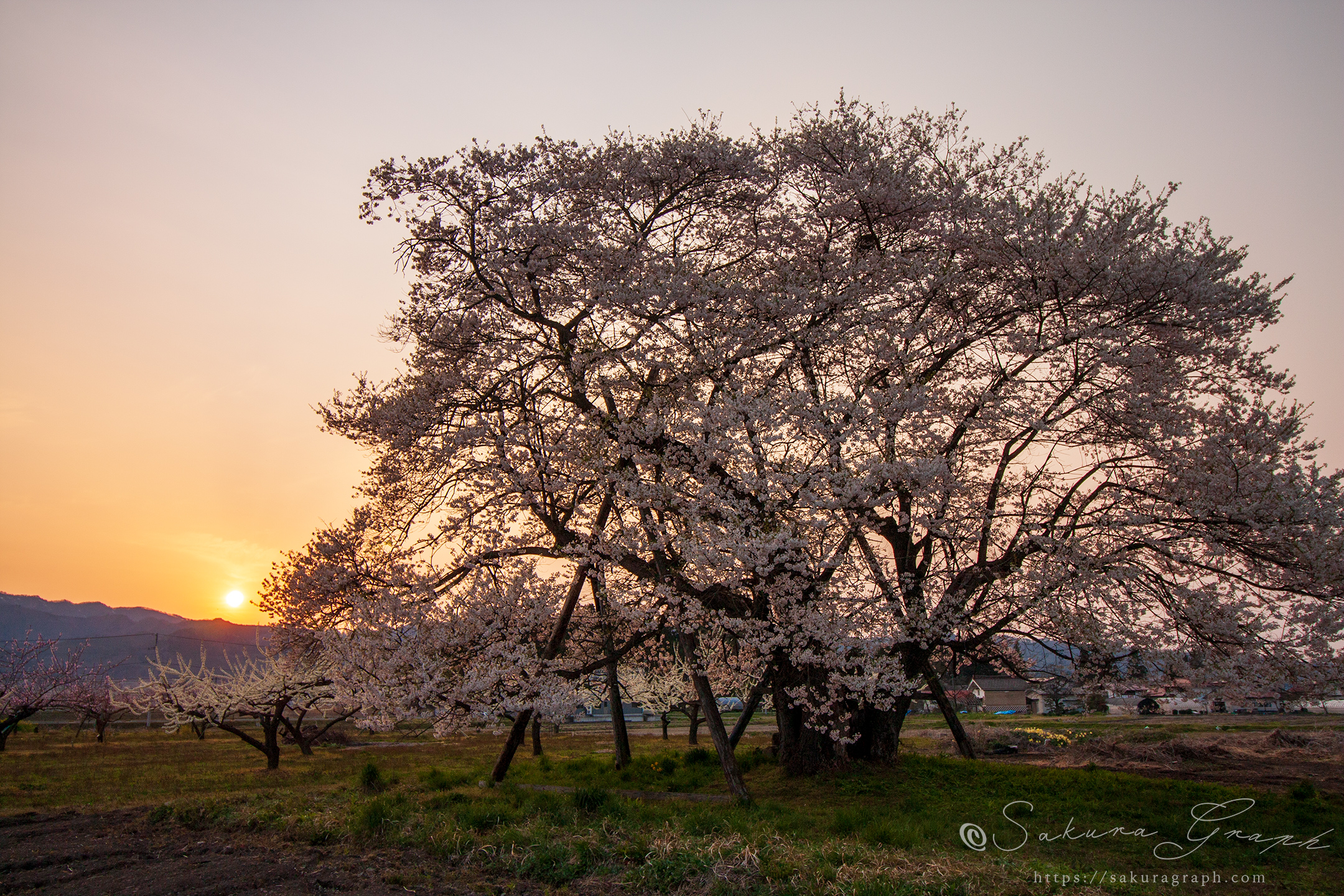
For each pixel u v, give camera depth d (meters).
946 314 14.88
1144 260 12.62
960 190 14.27
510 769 17.27
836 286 13.84
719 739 12.68
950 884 7.68
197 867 8.62
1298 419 12.72
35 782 16.28
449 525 12.86
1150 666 13.23
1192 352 14.05
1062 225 13.23
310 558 13.59
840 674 12.43
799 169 14.91
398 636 12.77
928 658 14.52
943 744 27.30
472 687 12.12
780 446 13.24
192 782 16.48
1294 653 12.50
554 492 13.17
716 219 14.93
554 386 13.80
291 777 17.28
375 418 13.60
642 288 12.48
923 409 12.76
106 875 8.27
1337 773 17.45
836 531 13.66
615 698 17.03
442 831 10.00
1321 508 11.59
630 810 11.38
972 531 13.84
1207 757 21.72
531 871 8.69
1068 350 13.30
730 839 9.42
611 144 13.79
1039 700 54.47
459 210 13.18
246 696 19.75
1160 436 13.25
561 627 13.92
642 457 12.91
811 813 11.57
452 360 14.16
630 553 13.09
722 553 11.51
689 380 13.29
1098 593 12.66
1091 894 7.57
